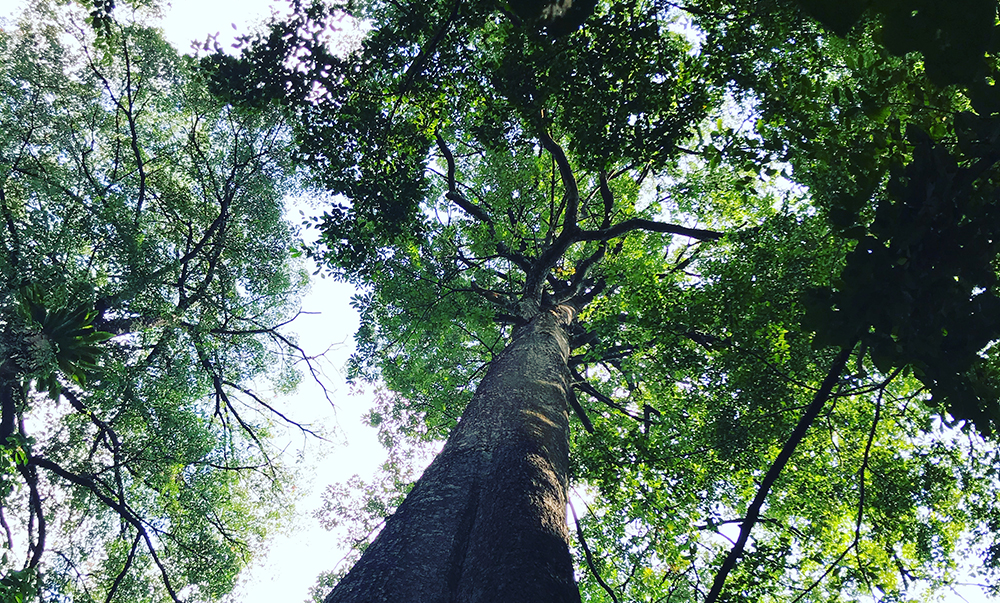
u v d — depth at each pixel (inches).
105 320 378.3
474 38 296.5
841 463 366.0
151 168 472.7
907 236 83.2
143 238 391.9
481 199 500.4
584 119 234.5
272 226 494.9
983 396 88.1
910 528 343.3
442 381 521.3
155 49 440.8
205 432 473.4
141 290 372.2
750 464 345.1
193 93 456.4
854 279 86.5
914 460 342.0
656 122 236.1
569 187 339.3
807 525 374.6
